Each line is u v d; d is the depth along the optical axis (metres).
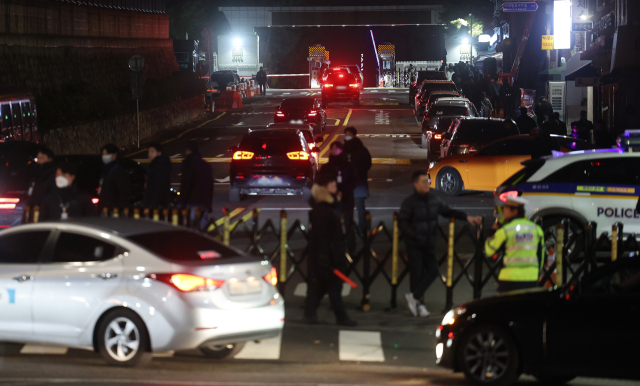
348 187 26.45
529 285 17.70
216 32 160.88
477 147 43.94
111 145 23.80
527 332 14.58
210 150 67.75
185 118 95.56
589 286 14.96
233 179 39.62
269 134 40.00
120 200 23.81
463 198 40.91
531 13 103.94
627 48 52.19
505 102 87.50
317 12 155.12
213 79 124.44
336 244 19.53
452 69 148.62
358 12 155.75
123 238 16.09
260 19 156.25
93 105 69.06
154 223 17.05
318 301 20.06
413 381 15.56
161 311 15.38
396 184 47.00
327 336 19.11
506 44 114.56
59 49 76.88
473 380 15.02
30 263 16.44
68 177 21.05
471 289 23.52
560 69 81.44
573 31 71.88
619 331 14.05
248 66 151.00
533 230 17.83
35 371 15.77
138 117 71.44
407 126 85.88
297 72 195.25
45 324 16.19
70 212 21.16
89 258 16.16
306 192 39.53
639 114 54.19
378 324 20.12
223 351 17.16
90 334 15.91
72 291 15.96
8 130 45.16
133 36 103.69
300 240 30.23
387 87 166.25
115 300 15.65
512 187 26.52
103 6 94.38
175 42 124.94
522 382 15.75
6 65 64.31
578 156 26.12
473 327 15.08
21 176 28.62
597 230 25.64
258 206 38.78
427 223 20.34
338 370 16.41
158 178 25.45
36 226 16.70
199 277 15.52
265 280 16.44
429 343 18.59
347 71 108.12
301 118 73.81
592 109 70.25
